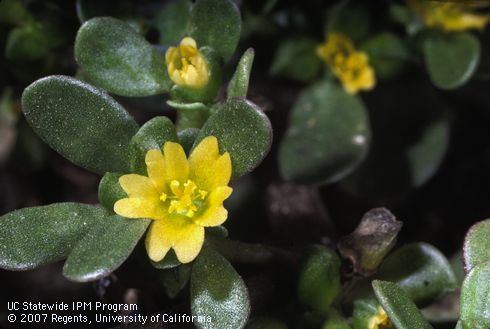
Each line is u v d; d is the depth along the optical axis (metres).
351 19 0.14
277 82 0.14
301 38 0.14
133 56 0.11
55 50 0.14
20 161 0.14
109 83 0.11
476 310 0.10
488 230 0.11
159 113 0.14
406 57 0.14
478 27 0.13
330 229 0.14
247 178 0.14
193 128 0.11
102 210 0.11
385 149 0.14
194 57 0.11
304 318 0.11
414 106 0.15
